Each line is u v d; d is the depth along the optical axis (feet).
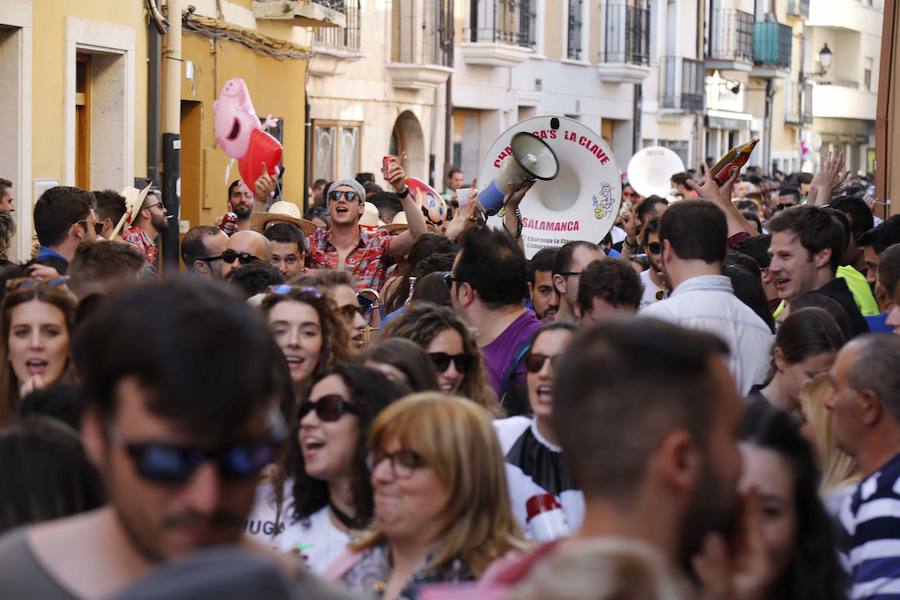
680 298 47.16
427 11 214.69
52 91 100.07
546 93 267.39
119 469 18.10
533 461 38.73
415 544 30.04
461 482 29.58
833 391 33.71
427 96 222.28
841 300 54.54
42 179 98.94
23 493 24.27
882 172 101.91
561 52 272.31
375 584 30.63
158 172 116.78
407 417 29.81
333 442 34.09
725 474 19.65
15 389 40.73
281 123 157.89
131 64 111.65
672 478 19.39
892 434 32.86
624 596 14.82
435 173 226.79
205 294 18.37
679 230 47.52
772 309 67.15
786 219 56.49
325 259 80.53
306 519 34.83
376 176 207.10
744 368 46.65
